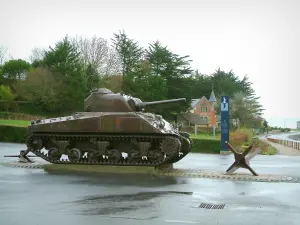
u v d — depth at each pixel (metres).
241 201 13.76
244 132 51.44
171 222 10.72
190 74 70.75
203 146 39.41
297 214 11.91
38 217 11.16
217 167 24.78
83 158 22.88
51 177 19.05
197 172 21.44
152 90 64.31
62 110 69.19
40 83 68.00
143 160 22.31
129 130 21.70
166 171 21.80
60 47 70.19
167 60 69.31
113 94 23.69
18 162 24.73
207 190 15.91
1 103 70.50
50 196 14.24
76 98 67.75
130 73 67.62
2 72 84.44
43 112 69.75
